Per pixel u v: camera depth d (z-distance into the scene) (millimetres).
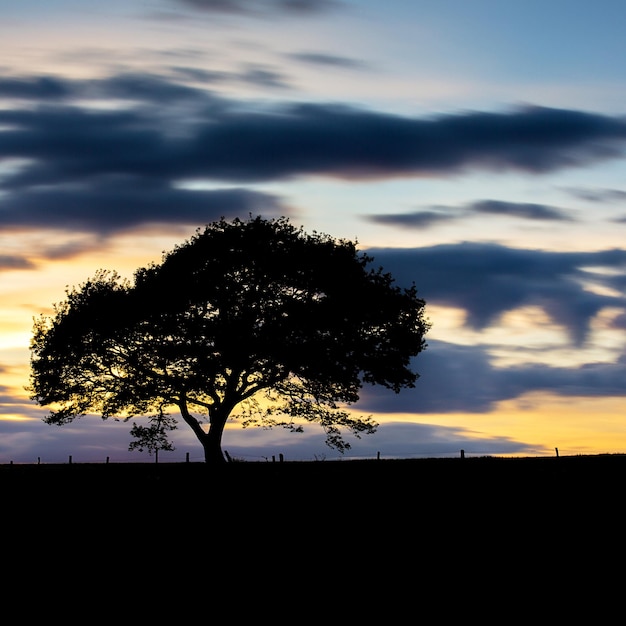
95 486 51438
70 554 29375
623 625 19750
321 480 50594
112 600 22656
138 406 60969
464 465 56375
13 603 22438
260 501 42906
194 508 40969
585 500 39438
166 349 57969
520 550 28844
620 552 28094
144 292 58844
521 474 49875
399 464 58500
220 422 60219
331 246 60938
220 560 28094
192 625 20234
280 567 26859
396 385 60938
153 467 63531
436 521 35312
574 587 23438
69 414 60594
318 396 60188
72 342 59031
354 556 28469
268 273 58562
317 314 57938
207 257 59125
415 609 21469
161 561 28000
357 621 20500
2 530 34844
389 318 59969
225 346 57188
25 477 58312
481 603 21938
